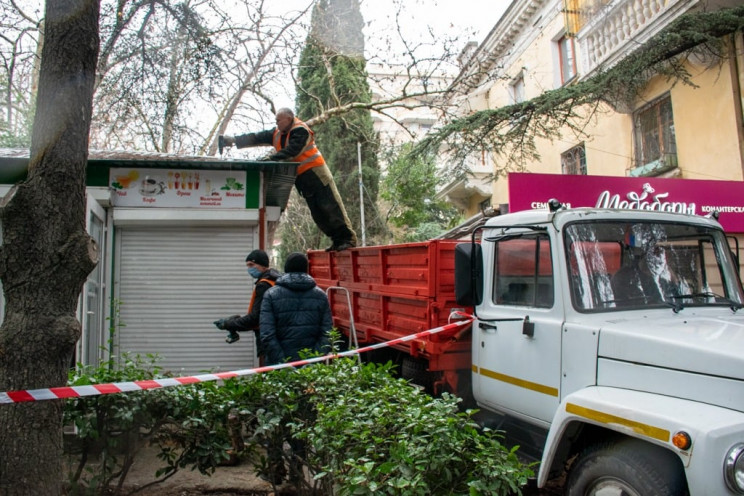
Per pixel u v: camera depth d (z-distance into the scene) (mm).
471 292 4609
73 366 5094
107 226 6746
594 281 3924
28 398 2547
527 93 16453
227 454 3658
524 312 4223
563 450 3502
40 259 2639
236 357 7039
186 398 3500
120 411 3318
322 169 7797
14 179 5949
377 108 13406
